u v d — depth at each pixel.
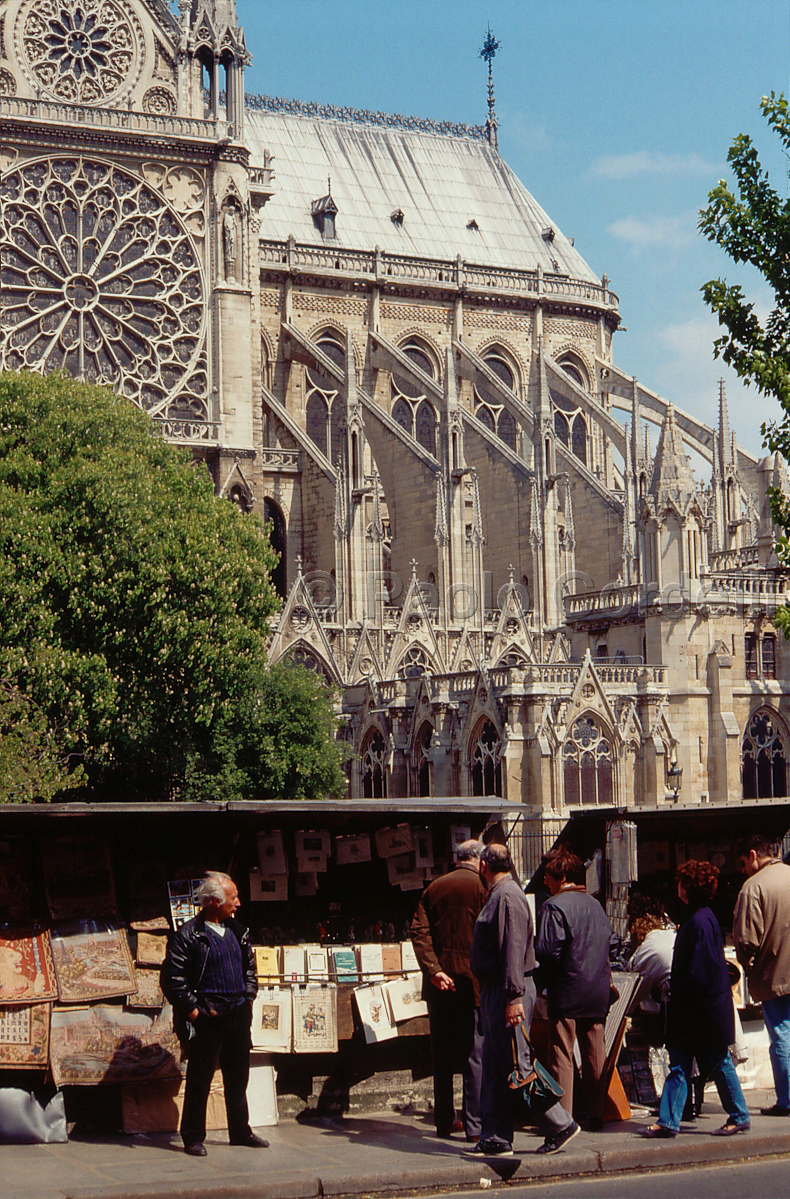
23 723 46.53
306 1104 21.30
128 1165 17.81
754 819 25.00
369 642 79.44
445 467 88.62
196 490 61.19
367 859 22.41
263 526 63.78
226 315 86.62
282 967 21.11
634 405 91.38
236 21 88.69
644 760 62.19
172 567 54.66
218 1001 18.69
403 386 106.88
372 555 83.88
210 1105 20.33
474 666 79.44
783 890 20.45
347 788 73.69
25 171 83.75
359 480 85.56
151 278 85.88
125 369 85.12
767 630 65.12
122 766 57.38
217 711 57.69
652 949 20.83
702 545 64.12
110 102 86.44
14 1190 16.36
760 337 33.28
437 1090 19.84
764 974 20.56
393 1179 17.39
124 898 20.59
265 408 94.94
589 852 24.16
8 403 58.66
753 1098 22.41
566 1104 18.95
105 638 53.69
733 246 33.12
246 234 87.62
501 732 61.78
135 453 59.47
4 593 50.69
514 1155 18.42
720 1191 17.20
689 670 63.28
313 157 115.62
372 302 107.75
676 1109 19.38
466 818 22.88
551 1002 19.25
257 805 19.83
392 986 21.25
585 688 61.28
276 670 62.81
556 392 111.12
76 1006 19.70
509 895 18.28
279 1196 16.94
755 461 104.81
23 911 19.97
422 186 119.38
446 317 111.56
